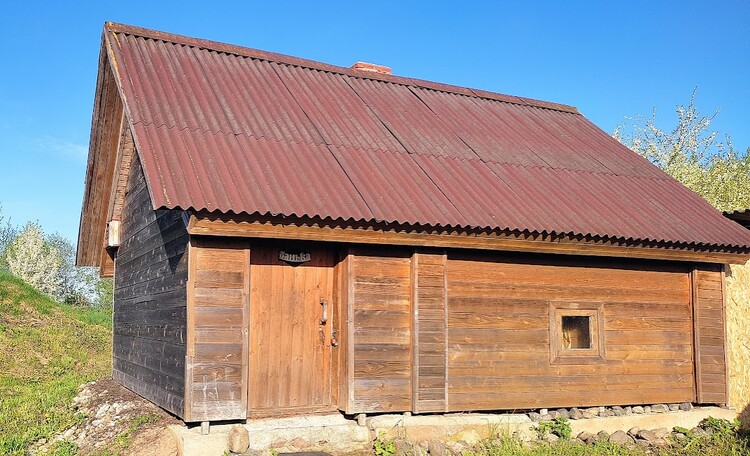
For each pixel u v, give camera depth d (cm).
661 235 986
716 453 929
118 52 1034
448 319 912
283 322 855
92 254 1408
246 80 1108
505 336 948
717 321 1100
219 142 877
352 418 845
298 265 870
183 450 738
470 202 916
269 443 770
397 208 839
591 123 1459
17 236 3878
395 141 1049
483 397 923
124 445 827
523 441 904
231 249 786
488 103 1388
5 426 1029
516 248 908
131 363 1091
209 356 766
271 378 844
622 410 1021
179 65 1076
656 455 913
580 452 866
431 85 1372
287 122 997
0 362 1678
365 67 1412
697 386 1074
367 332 849
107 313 2958
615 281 1036
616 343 1028
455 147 1098
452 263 924
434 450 811
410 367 870
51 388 1404
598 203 1038
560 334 988
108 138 1151
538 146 1220
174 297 840
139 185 1088
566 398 980
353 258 848
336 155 938
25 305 2178
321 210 781
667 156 2412
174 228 862
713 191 2202
